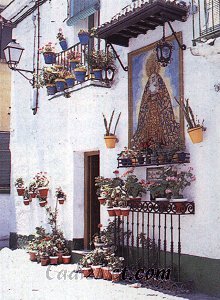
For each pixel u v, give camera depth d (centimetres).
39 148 1147
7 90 1488
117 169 866
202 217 681
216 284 654
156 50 733
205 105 688
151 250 763
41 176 1098
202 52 673
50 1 1141
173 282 695
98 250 818
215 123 674
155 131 780
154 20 758
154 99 786
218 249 655
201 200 684
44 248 976
